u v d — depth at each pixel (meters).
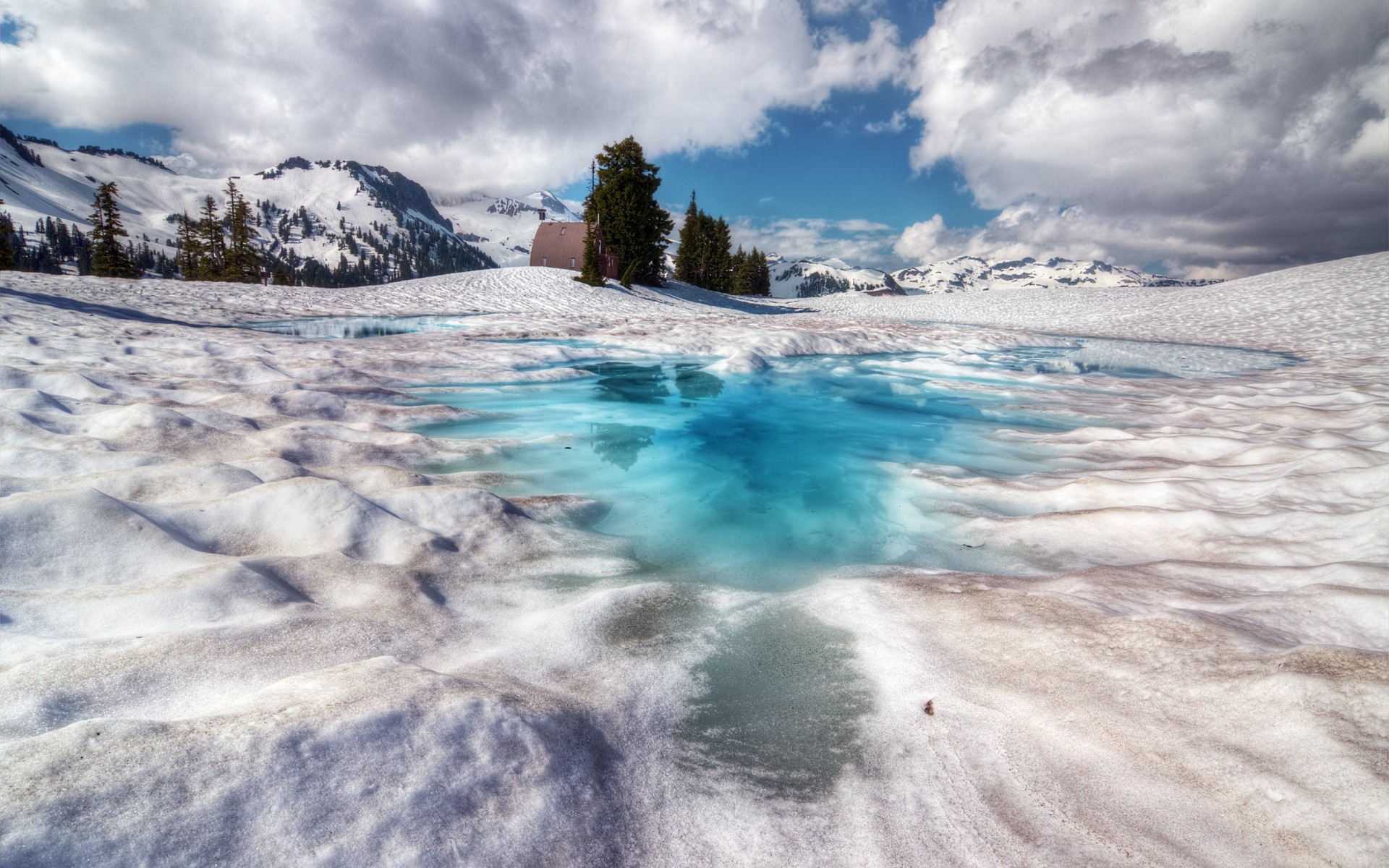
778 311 41.66
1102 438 7.62
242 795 1.61
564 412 9.66
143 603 2.68
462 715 2.09
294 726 1.84
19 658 2.27
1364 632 2.70
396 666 2.38
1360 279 29.05
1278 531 4.00
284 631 2.72
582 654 3.06
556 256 58.94
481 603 3.50
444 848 1.68
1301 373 13.09
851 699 2.73
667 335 17.08
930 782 2.20
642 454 7.41
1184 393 11.19
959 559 4.43
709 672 2.96
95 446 4.77
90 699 2.10
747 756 2.38
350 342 14.13
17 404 5.39
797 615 3.56
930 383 12.42
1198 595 3.26
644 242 42.75
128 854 1.41
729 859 1.91
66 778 1.54
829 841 1.97
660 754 2.38
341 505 3.92
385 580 3.36
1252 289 32.44
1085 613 3.08
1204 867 1.76
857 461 7.23
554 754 2.13
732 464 7.14
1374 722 2.01
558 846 1.82
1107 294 42.00
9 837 1.36
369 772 1.78
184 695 2.22
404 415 7.84
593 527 4.97
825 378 12.98
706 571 4.25
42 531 2.98
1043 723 2.39
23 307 13.77
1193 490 5.03
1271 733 2.10
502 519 4.50
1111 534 4.46
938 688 2.70
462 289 32.41
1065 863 1.83
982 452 7.58
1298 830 1.79
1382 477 4.46
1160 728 2.25
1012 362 15.99
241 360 9.37
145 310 18.47
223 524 3.61
